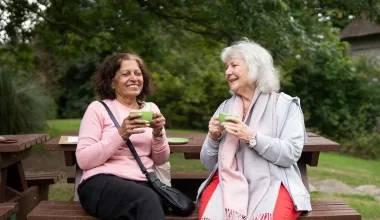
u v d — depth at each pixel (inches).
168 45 384.5
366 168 328.2
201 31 331.6
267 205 103.5
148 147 117.4
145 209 101.0
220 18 281.7
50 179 172.1
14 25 341.1
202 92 574.6
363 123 517.3
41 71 839.7
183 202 109.6
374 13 269.7
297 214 107.1
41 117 398.9
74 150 130.3
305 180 142.6
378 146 439.8
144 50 339.3
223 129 110.9
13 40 357.7
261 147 105.0
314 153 136.4
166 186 112.1
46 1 332.5
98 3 310.8
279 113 111.3
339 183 244.4
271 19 257.0
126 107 118.7
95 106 115.6
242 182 107.3
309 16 315.6
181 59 462.6
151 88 126.7
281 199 104.9
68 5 328.5
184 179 177.0
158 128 112.7
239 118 108.9
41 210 112.4
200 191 116.1
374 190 230.2
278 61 293.0
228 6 268.5
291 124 110.7
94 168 109.6
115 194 103.9
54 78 887.1
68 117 903.1
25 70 461.1
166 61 402.6
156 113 110.7
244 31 268.1
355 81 524.1
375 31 639.1
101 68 119.7
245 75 111.3
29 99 391.5
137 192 103.0
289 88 543.2
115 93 120.3
